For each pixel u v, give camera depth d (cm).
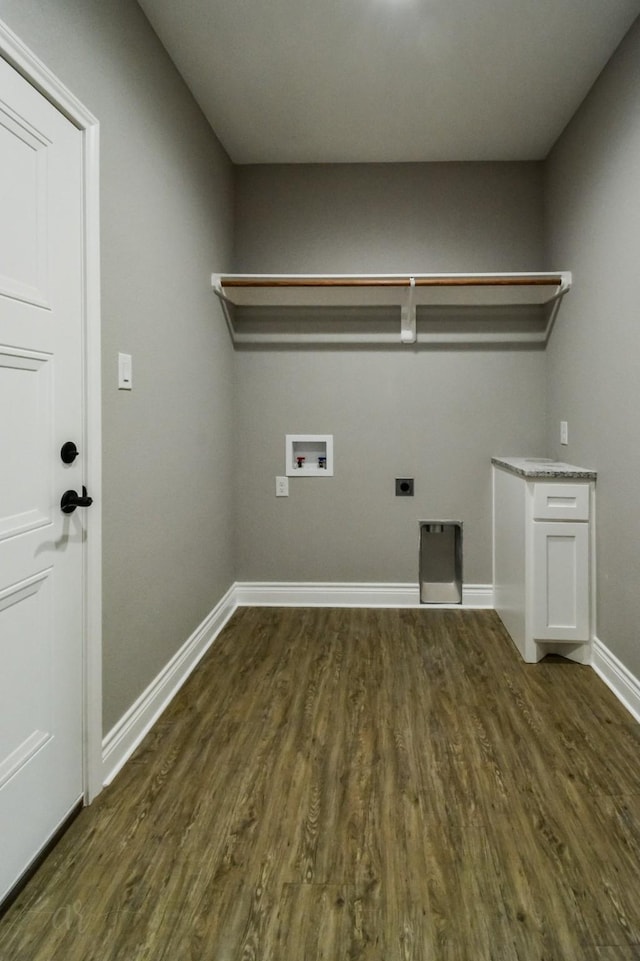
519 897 126
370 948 114
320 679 236
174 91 226
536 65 229
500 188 314
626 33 209
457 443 323
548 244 305
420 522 327
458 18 202
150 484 202
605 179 230
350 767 174
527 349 318
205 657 259
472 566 326
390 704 214
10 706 124
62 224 142
